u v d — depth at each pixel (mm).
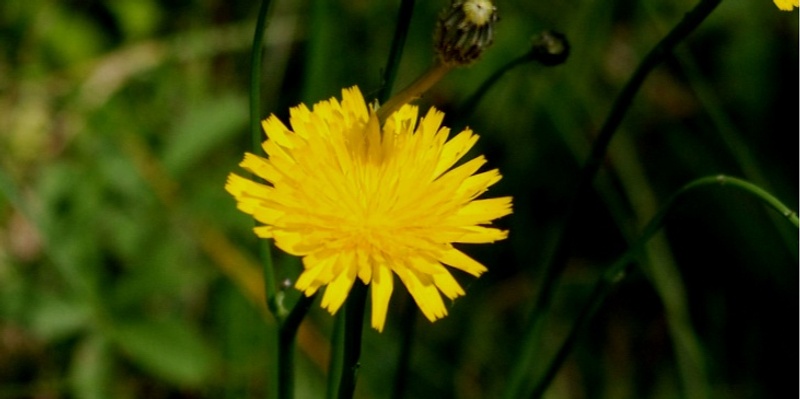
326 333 435
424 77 328
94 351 412
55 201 425
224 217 434
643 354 465
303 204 322
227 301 434
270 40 488
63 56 479
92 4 492
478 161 332
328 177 324
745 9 498
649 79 501
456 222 325
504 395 376
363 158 331
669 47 350
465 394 446
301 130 332
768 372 458
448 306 454
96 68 472
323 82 431
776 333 460
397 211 325
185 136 439
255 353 430
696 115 497
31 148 453
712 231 481
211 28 499
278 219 320
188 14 498
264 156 347
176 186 434
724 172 482
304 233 321
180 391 435
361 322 331
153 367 412
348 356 333
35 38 477
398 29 344
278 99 484
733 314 469
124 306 416
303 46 491
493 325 458
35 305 414
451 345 450
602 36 475
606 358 463
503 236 325
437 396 442
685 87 499
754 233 467
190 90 484
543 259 464
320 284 317
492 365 451
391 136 333
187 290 442
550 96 451
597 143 362
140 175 433
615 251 490
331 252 321
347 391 334
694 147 490
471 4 323
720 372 452
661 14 490
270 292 339
